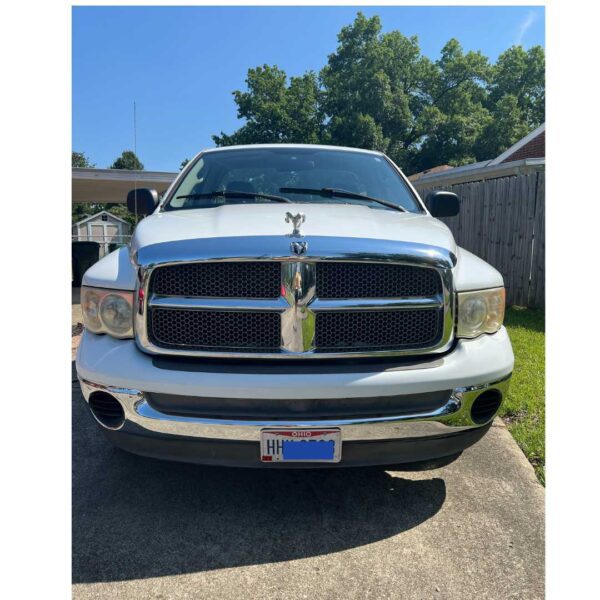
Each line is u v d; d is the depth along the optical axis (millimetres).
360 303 1964
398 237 2055
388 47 36906
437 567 1896
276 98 35531
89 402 2057
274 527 2129
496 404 2148
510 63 41156
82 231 32562
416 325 2033
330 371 1911
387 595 1758
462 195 8070
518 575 1854
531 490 2416
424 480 2504
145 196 3072
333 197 2977
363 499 2340
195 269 1952
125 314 2008
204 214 2467
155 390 1893
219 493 2375
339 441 1902
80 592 1756
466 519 2191
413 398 1971
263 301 1935
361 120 31297
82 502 2285
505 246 7309
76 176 12742
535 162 12195
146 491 2381
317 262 1930
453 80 40094
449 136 35781
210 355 1938
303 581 1820
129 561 1911
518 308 6961
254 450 1915
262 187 3014
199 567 1888
